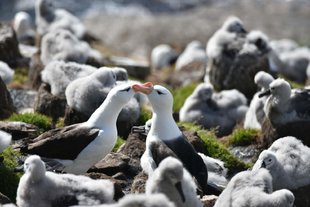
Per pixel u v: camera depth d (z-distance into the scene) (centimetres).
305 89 1848
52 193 1184
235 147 1827
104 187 1202
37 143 1399
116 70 1962
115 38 4781
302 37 4888
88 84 1728
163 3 5828
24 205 1194
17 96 2114
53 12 3061
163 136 1387
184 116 2125
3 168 1412
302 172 1473
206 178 1341
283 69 3045
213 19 5309
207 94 2130
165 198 993
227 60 2405
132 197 985
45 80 1944
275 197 1224
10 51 2498
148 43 4653
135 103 1770
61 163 1393
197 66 3036
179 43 4556
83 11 5559
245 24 5138
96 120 1427
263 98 1956
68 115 1745
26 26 3105
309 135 1795
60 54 2258
